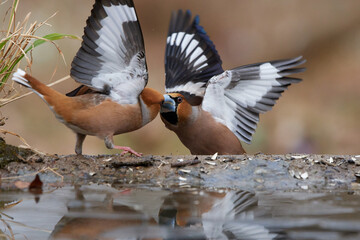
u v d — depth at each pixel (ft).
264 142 61.52
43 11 74.43
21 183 28.14
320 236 18.54
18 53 32.07
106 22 29.76
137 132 61.05
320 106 69.36
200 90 41.47
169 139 60.70
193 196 25.41
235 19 81.56
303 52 78.79
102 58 30.27
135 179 29.78
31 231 19.26
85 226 19.98
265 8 80.84
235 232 19.33
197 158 31.58
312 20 79.30
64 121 30.27
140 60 30.19
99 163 30.83
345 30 78.74
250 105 39.14
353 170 30.81
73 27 74.95
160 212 22.06
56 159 30.91
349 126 64.39
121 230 19.45
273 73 38.68
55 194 25.49
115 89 30.81
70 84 69.51
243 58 78.95
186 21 44.16
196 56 43.11
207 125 38.75
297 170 30.63
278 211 22.22
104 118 30.40
